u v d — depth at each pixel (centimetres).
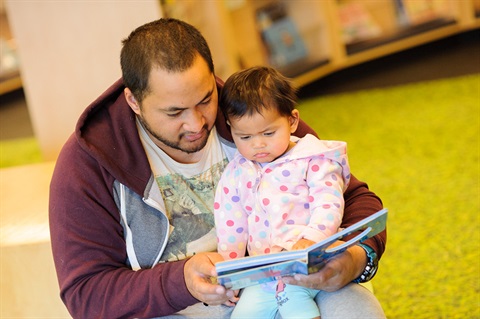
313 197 162
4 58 618
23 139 519
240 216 169
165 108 152
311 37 525
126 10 298
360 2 565
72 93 319
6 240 191
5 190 225
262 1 514
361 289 158
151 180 166
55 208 164
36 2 307
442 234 296
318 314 156
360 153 392
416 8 565
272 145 164
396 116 443
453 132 398
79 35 307
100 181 165
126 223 167
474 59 533
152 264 169
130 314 160
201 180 173
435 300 253
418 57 564
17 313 195
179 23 158
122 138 167
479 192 324
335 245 153
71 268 162
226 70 421
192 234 172
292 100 165
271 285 160
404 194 335
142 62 151
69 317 195
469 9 561
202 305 172
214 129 175
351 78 545
